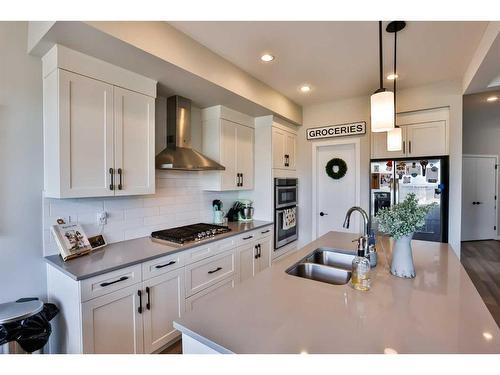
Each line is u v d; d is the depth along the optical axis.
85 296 1.64
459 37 2.17
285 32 2.11
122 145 2.11
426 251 2.06
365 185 3.72
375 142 3.61
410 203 1.54
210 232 2.69
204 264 2.49
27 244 1.88
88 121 1.90
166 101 2.85
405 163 3.24
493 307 2.89
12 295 1.82
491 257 4.66
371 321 1.07
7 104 1.79
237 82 2.74
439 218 3.04
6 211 1.80
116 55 1.90
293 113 3.91
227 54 2.47
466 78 2.84
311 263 1.88
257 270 3.25
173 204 2.94
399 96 3.40
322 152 4.16
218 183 3.15
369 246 1.70
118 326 1.82
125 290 1.85
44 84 1.91
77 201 2.14
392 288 1.38
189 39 2.17
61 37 1.67
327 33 2.11
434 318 1.08
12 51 1.81
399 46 2.33
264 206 3.67
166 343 2.13
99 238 2.23
